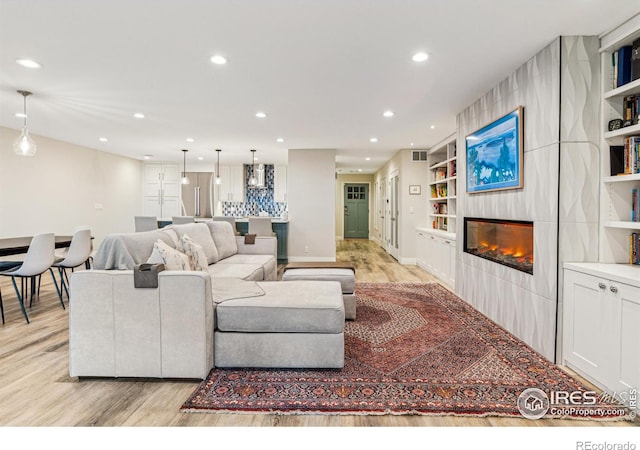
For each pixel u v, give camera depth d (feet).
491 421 5.85
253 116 14.67
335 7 6.67
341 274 11.47
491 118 11.23
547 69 8.30
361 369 7.73
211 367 7.55
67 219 21.31
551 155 8.18
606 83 7.84
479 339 9.57
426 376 7.41
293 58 8.98
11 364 8.04
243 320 7.61
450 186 18.47
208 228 14.21
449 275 16.24
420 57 8.91
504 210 10.41
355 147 22.24
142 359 7.23
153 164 29.63
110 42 8.13
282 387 6.91
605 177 7.82
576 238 7.97
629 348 6.16
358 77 10.26
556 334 8.05
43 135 18.95
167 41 8.07
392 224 26.84
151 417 5.94
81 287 7.22
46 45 8.28
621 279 6.31
